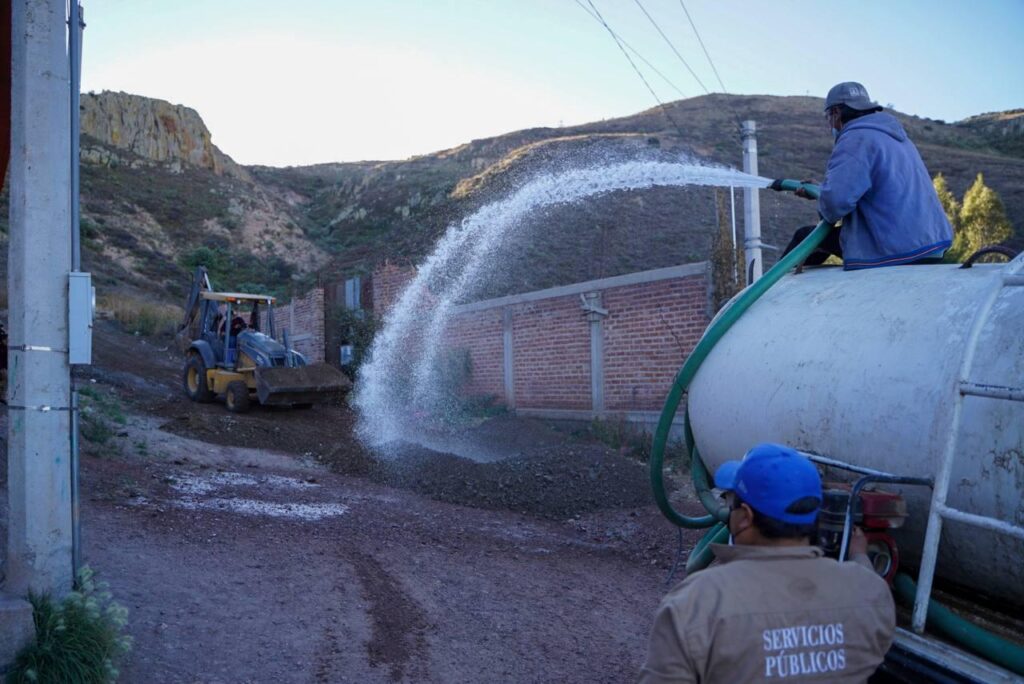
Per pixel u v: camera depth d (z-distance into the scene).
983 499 2.65
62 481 4.48
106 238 48.97
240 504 9.54
